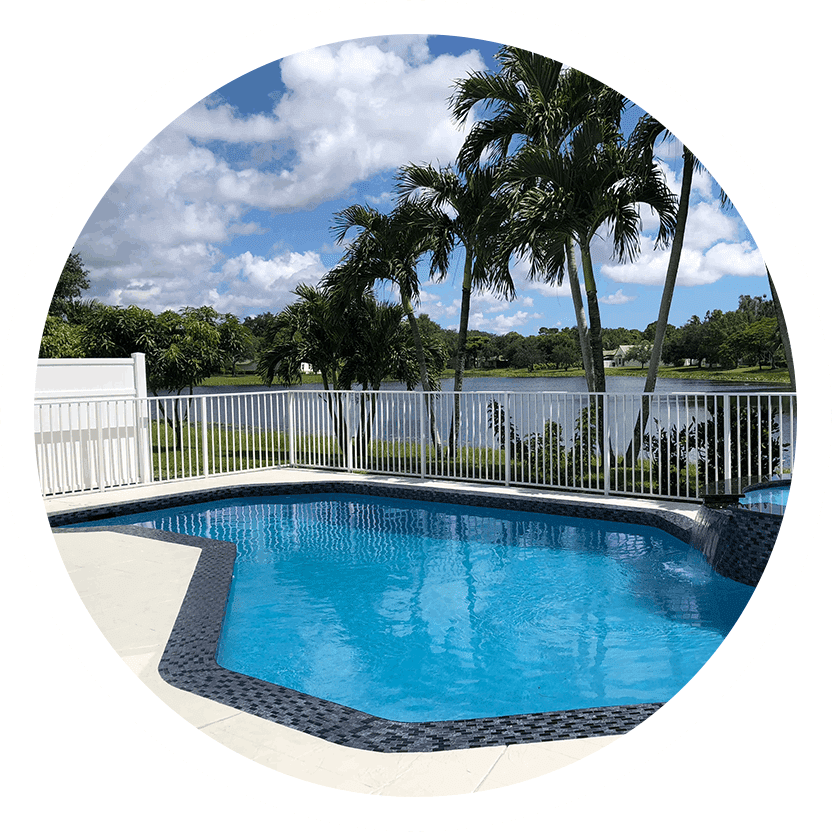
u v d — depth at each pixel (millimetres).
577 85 10180
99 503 8398
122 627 4504
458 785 2979
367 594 5777
